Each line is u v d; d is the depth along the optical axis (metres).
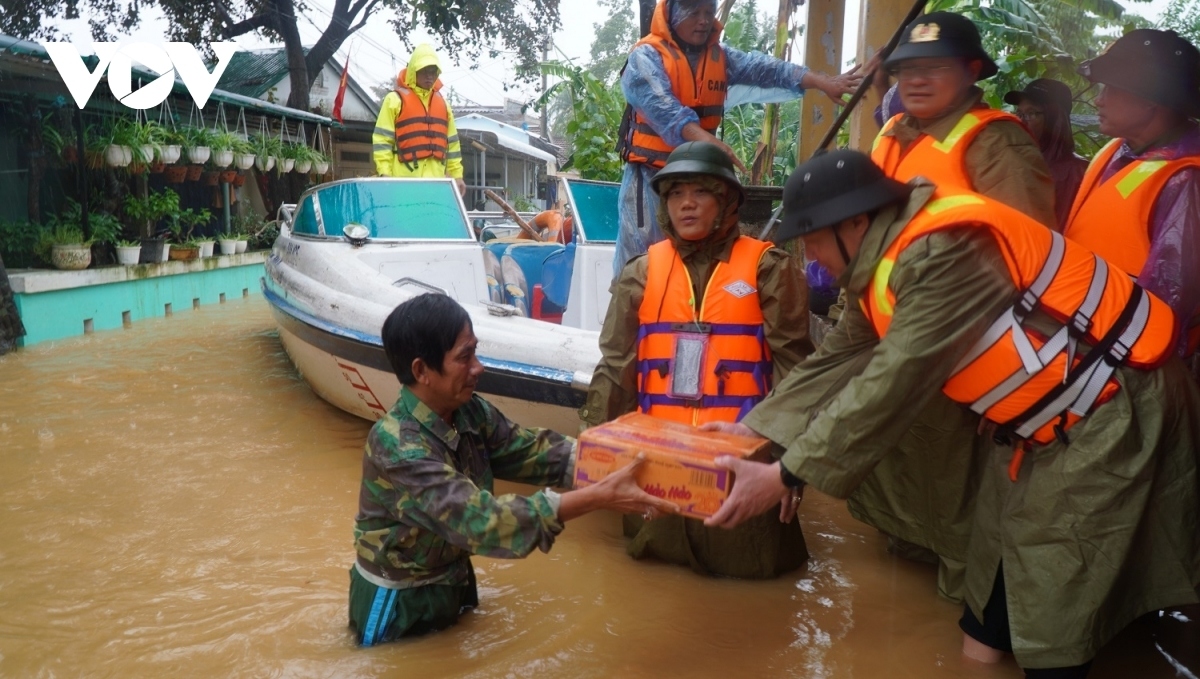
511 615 3.20
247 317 10.75
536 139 29.77
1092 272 2.50
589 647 2.97
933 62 3.03
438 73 8.66
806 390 3.01
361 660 2.87
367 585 2.98
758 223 5.50
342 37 19.42
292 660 2.87
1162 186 2.94
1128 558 2.51
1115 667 2.91
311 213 6.43
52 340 9.06
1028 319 2.49
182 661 2.89
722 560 3.54
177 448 5.32
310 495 4.52
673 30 4.36
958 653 2.98
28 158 10.01
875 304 2.59
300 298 5.79
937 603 3.37
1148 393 2.50
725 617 3.22
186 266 11.47
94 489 4.61
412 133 8.64
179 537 3.98
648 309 3.59
